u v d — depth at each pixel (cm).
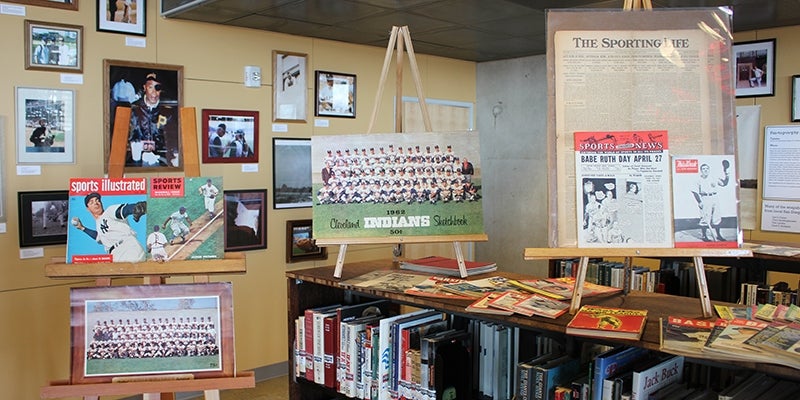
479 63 609
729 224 205
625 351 206
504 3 361
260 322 452
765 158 448
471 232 280
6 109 344
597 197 209
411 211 280
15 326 352
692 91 211
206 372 224
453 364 241
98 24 372
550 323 200
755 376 194
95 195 240
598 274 408
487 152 610
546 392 211
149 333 225
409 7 374
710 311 207
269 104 450
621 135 211
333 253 495
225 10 379
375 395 269
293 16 398
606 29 215
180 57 406
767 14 396
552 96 215
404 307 509
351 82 500
